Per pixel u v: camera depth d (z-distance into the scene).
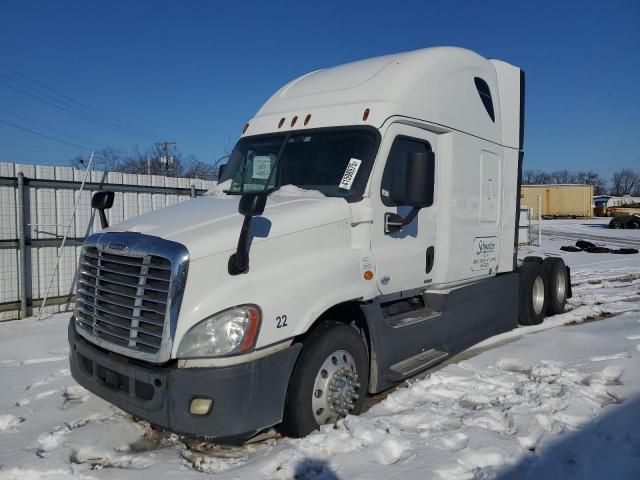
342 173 4.93
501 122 7.21
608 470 3.72
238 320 3.74
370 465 3.72
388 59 5.79
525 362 6.24
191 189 11.68
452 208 6.01
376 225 4.89
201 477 3.64
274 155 5.44
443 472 3.65
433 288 6.00
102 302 4.12
